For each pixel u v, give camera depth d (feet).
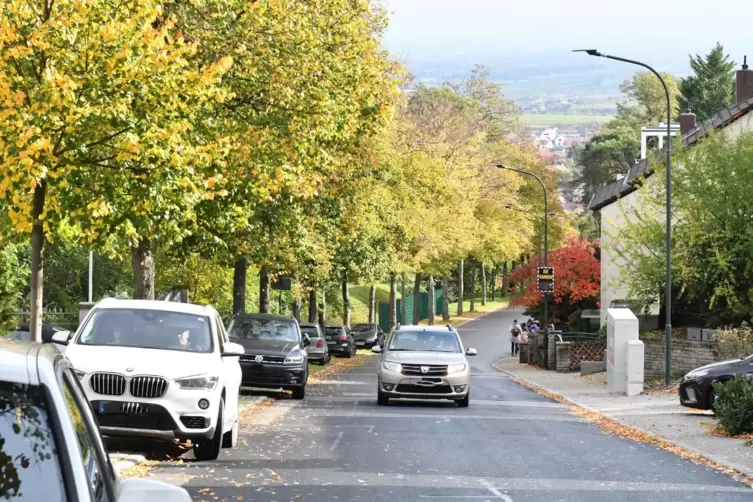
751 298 241.76
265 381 178.70
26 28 94.79
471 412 163.43
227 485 81.15
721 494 83.46
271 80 145.48
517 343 438.81
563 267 435.94
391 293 542.16
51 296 386.52
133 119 98.68
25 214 92.99
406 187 384.47
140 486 25.12
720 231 254.06
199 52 140.46
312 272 296.30
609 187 398.21
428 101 531.50
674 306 283.79
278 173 141.79
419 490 81.51
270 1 142.41
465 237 492.13
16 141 88.38
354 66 159.63
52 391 23.04
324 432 125.18
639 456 109.19
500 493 81.00
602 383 253.44
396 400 185.88
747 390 129.80
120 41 97.30
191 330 101.19
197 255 293.43
